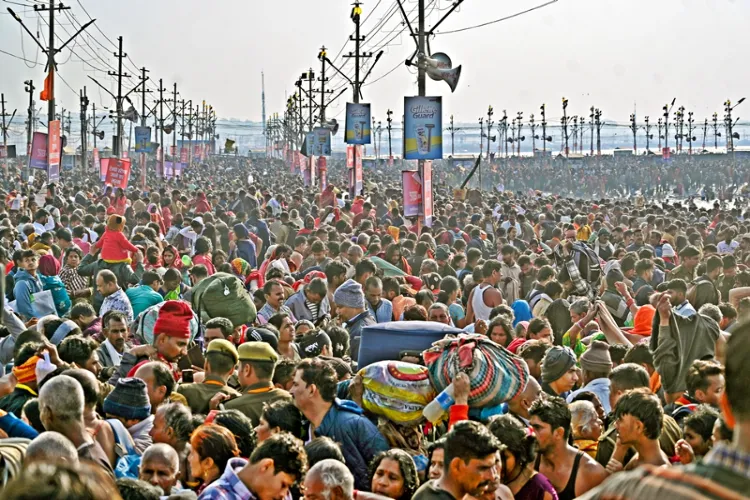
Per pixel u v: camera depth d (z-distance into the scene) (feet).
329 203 110.01
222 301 37.63
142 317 37.09
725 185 324.80
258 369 26.40
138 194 123.44
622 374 26.73
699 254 56.95
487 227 96.27
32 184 173.99
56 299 46.62
